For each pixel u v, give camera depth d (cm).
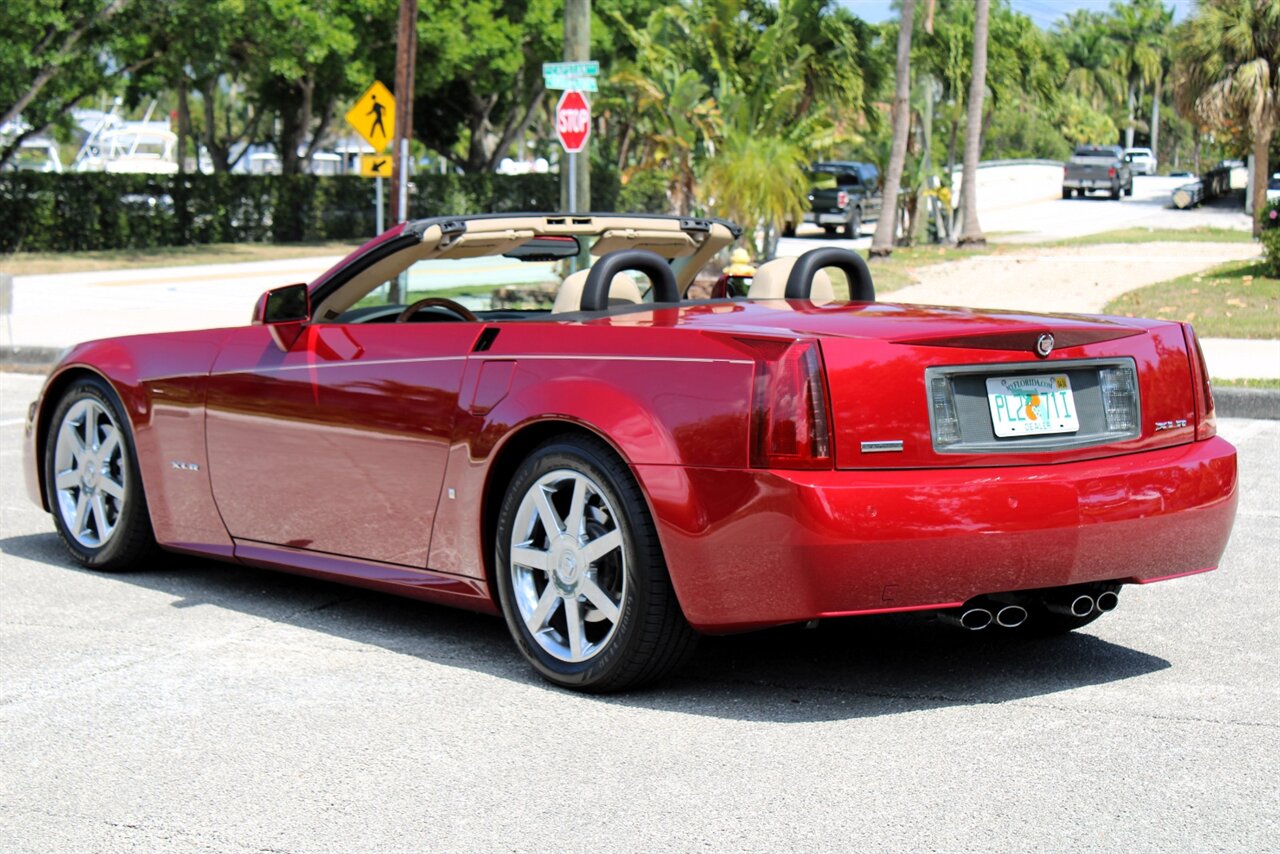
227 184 3712
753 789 369
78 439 620
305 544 535
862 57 3334
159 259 3184
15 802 366
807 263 538
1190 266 2386
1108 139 9981
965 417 419
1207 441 469
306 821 352
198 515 572
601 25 4178
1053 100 4128
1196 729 415
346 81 3950
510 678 468
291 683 463
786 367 404
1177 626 533
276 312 532
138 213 3503
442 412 477
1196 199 5025
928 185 3366
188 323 1808
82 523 620
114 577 611
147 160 7169
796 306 489
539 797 365
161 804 363
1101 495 424
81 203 3366
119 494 601
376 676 470
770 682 462
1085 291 2106
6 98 3000
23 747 406
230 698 448
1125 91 11212
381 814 355
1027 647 505
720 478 408
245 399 543
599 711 433
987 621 431
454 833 343
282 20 3375
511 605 464
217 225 3703
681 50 2662
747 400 406
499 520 464
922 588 407
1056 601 442
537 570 464
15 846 339
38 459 635
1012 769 383
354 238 4028
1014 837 338
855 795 365
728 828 344
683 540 414
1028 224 4103
